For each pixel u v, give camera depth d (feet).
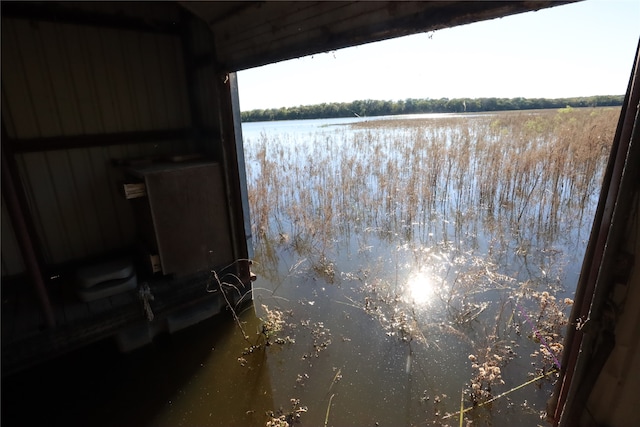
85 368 8.43
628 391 3.23
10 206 6.73
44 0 8.85
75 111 9.87
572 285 10.87
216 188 9.95
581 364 3.48
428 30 4.77
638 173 2.80
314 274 12.64
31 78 9.09
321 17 6.21
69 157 10.02
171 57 11.15
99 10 9.68
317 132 42.04
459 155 22.34
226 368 8.45
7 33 8.63
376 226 16.67
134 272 9.40
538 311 9.52
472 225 16.03
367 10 5.44
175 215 9.29
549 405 4.68
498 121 37.65
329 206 17.42
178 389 7.89
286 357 8.70
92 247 10.80
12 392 7.72
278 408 7.34
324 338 9.23
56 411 7.34
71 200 10.25
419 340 8.84
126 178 9.92
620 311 3.12
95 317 8.11
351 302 10.73
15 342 7.22
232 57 8.72
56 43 9.31
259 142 32.96
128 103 10.66
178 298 9.37
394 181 20.30
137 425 7.08
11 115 8.95
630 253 2.97
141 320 8.71
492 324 9.20
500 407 6.88
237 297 10.68
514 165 19.52
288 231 16.52
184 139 11.84
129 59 10.46
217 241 10.22
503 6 3.91
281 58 7.23
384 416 6.97
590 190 18.07
